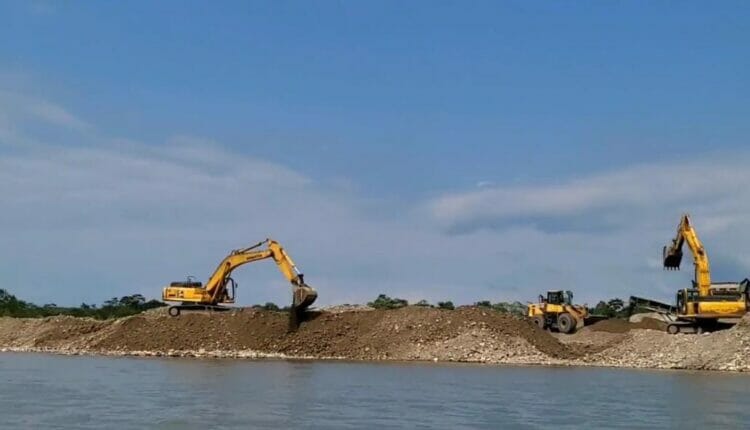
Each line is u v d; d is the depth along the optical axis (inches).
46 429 1373.0
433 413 1604.3
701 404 1777.8
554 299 3882.9
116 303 4992.6
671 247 3415.4
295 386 2034.9
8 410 1583.4
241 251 3405.5
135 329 3415.4
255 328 3230.8
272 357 3095.5
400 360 3014.3
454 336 3095.5
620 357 3034.0
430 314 3201.3
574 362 3006.9
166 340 3267.7
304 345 3137.3
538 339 3161.9
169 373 2367.1
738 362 2783.0
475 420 1528.1
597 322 3907.5
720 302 3169.3
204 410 1594.5
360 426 1435.8
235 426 1413.6
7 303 4879.4
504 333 3127.5
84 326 3631.9
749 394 1983.3
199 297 3405.5
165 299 3430.1
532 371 2637.8
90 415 1521.9
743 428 1457.9
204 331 3267.7
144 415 1525.6
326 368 2620.6
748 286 3196.4
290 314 3235.7
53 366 2630.4
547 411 1654.8
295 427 1412.4
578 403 1787.6
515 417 1569.9
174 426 1407.5
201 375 2309.3
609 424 1497.3
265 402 1720.0
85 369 2508.6
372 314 3270.2
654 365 2928.2
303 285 3233.3
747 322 2955.2
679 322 3292.3
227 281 3435.0
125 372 2400.3
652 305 3725.4
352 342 3132.4
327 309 3452.3
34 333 3703.3
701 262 3230.8
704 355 2886.3
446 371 2566.4
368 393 1905.8
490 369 2687.0
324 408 1644.9
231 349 3159.5
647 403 1793.8
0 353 3390.7
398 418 1531.7
